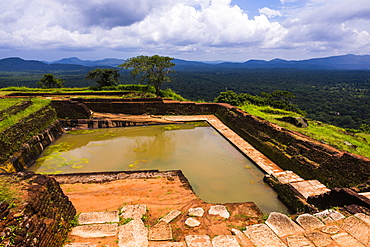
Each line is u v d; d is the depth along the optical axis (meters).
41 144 15.19
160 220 6.67
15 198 5.05
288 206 9.34
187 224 6.51
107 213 6.81
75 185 9.70
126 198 8.36
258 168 12.82
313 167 10.65
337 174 9.46
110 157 14.21
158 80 30.70
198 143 16.91
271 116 20.91
